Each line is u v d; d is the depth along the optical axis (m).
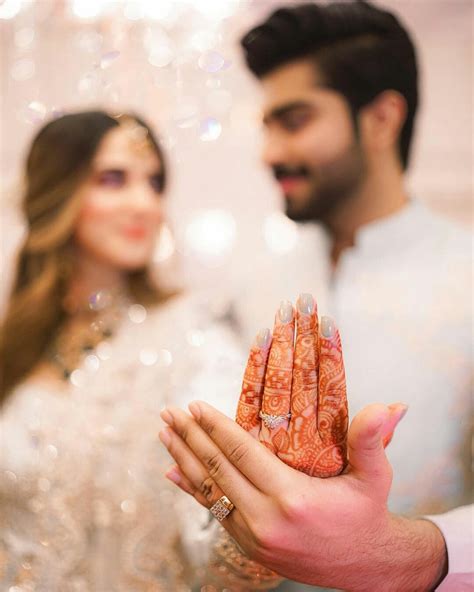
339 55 1.19
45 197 1.30
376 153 1.24
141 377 1.21
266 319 1.40
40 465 1.15
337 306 1.30
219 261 1.66
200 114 1.42
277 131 1.27
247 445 0.56
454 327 1.20
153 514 1.11
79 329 1.31
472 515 0.72
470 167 1.60
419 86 1.25
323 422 0.58
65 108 1.41
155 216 1.34
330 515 0.55
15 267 1.38
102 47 1.39
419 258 1.26
